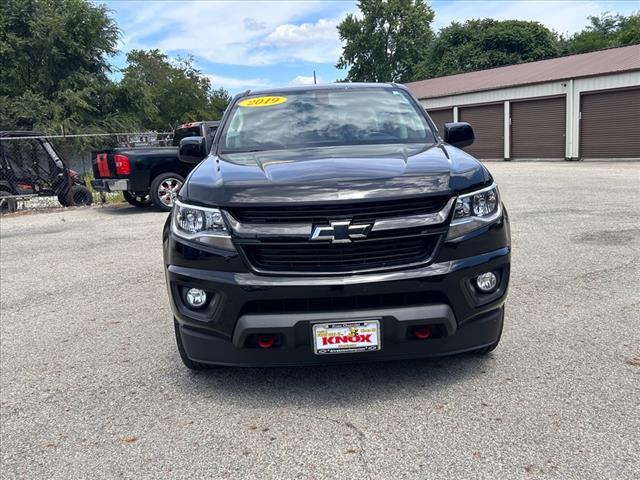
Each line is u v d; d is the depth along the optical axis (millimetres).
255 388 3625
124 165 12586
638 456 2686
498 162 29344
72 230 10977
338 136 4367
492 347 3756
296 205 3127
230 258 3215
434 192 3205
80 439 3111
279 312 3193
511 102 29797
